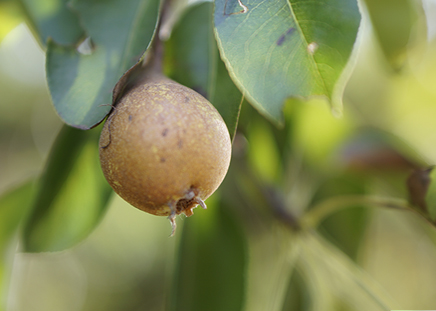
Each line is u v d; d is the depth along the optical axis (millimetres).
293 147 399
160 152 245
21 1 309
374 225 554
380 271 715
